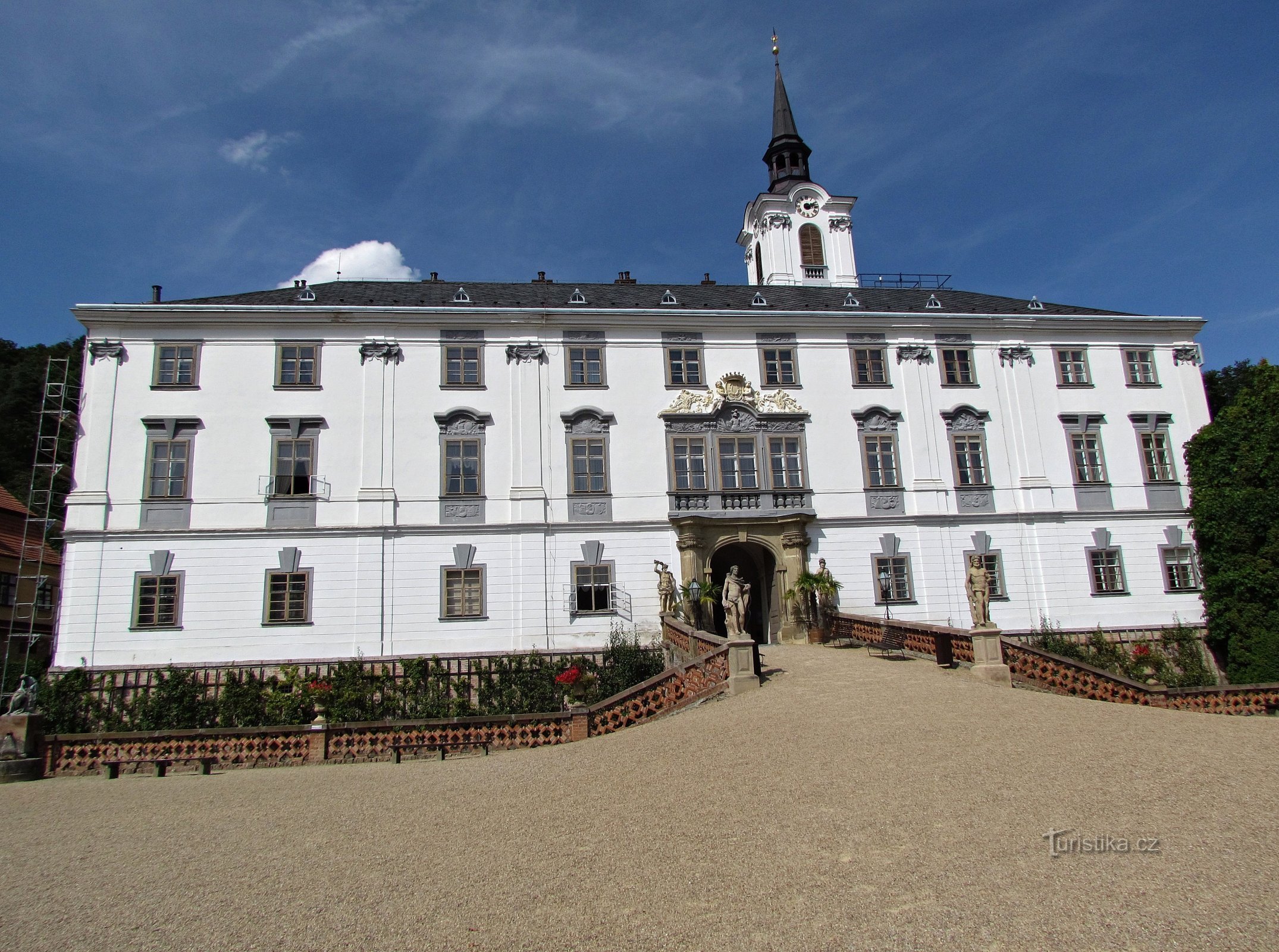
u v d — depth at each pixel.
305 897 9.30
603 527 31.77
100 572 28.78
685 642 26.48
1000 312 37.34
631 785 13.51
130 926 8.66
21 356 66.00
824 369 34.53
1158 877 8.45
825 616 31.44
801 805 11.49
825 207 44.72
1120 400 35.84
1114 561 34.16
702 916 8.13
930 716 16.48
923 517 33.50
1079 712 16.86
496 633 30.33
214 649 28.77
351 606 29.77
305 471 30.69
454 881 9.56
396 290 36.06
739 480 33.09
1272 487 30.91
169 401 30.45
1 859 11.45
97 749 19.50
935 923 7.68
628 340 33.59
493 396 32.28
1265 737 14.52
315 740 19.97
